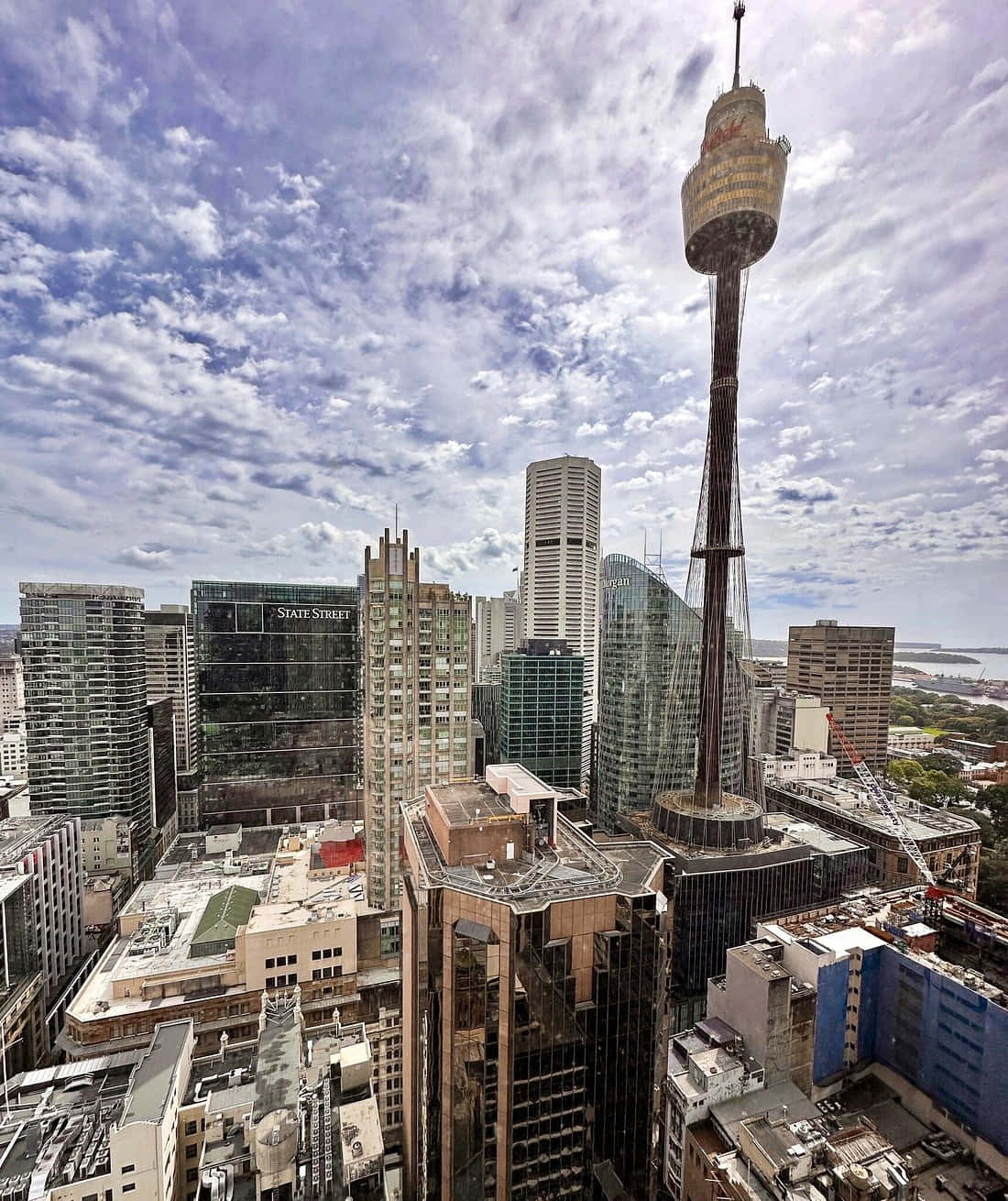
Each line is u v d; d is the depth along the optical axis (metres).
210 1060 90.88
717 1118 84.81
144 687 198.62
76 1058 103.06
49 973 136.38
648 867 68.25
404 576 141.50
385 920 136.00
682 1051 98.19
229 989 116.88
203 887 149.50
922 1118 95.94
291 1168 68.56
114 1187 66.69
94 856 179.50
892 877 163.00
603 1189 61.50
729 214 160.50
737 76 161.62
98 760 182.50
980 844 173.75
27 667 177.62
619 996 61.16
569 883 63.31
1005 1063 84.94
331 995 121.88
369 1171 73.00
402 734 141.12
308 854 164.50
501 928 58.59
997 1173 85.00
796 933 111.50
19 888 124.38
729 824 150.38
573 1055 60.22
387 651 140.00
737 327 169.12
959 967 99.06
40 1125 73.06
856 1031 104.12
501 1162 58.91
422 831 78.38
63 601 178.50
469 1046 59.47
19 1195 65.06
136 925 131.50
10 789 199.00
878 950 105.88
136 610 192.75
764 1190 70.44
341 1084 86.31
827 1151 71.00
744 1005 98.25
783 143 160.75
